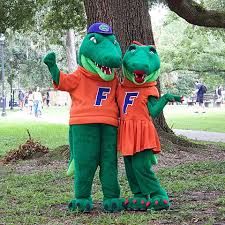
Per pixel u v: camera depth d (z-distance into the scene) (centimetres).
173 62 2742
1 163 1241
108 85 611
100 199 713
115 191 624
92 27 610
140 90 605
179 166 1030
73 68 3534
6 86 6091
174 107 5050
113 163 617
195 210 611
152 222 556
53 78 600
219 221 553
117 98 615
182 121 2781
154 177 611
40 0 1906
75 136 610
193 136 1920
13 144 1730
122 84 616
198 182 832
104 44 595
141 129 597
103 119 600
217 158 1185
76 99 611
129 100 604
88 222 568
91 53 598
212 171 966
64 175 957
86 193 624
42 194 778
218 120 2842
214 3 2398
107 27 606
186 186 790
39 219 600
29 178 945
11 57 4984
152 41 1269
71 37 3512
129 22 1219
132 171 614
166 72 2858
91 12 1210
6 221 599
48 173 998
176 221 559
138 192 618
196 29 2592
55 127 2381
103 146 613
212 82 3003
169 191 757
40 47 3909
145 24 1245
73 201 628
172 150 1229
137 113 602
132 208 617
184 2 1389
